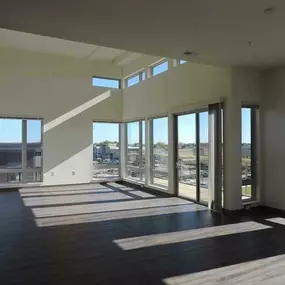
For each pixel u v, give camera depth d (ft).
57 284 9.28
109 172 33.73
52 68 30.81
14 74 29.17
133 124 31.91
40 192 26.76
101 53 30.30
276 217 17.48
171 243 13.03
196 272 10.08
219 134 19.29
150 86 28.04
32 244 12.98
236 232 14.56
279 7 10.76
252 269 10.28
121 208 20.15
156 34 13.42
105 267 10.54
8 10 10.96
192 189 22.76
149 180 28.48
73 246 12.71
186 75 22.98
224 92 19.43
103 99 33.19
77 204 21.49
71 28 12.75
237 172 19.25
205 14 11.35
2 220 17.04
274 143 19.38
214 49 15.52
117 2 10.37
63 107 31.27
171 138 24.86
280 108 18.89
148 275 9.87
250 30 12.96
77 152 31.91
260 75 20.15
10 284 9.28
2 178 29.04
